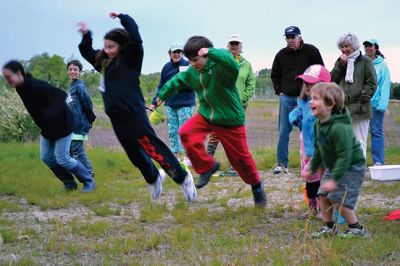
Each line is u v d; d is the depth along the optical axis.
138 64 5.84
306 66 9.13
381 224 5.92
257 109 29.64
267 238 5.48
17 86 7.43
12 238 5.62
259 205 6.78
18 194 8.17
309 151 6.21
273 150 12.73
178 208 6.98
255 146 14.17
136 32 5.76
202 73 6.12
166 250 5.25
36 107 7.61
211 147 9.41
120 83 5.74
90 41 6.08
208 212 6.82
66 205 7.38
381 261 4.79
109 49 5.76
